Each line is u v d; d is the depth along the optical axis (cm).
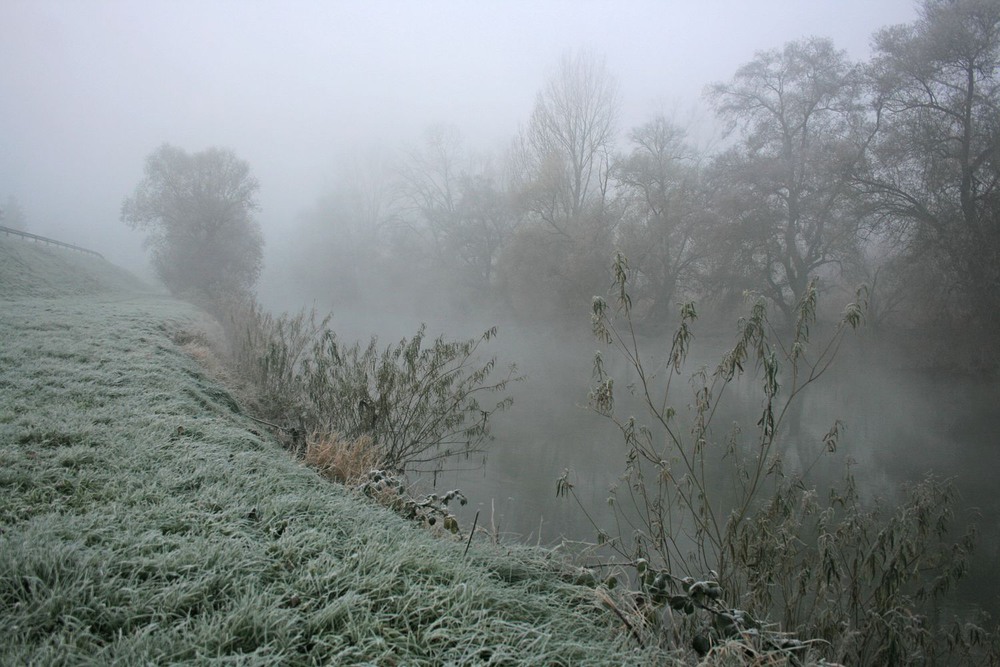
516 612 263
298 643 216
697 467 1062
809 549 566
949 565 582
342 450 635
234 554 267
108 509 304
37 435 419
